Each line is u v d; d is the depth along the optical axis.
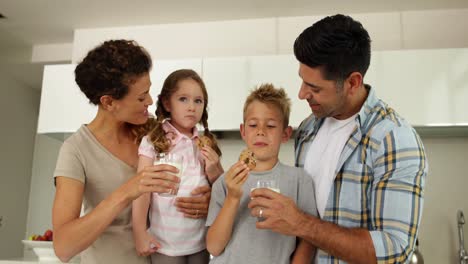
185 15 3.08
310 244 1.27
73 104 2.80
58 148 4.42
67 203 1.15
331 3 2.88
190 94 1.54
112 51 1.18
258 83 2.64
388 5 2.89
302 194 1.30
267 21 3.12
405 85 2.51
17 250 4.16
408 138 1.15
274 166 1.37
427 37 2.93
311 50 1.15
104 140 1.30
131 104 1.22
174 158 1.21
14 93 4.14
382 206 1.10
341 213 1.20
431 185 2.75
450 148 2.77
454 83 2.48
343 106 1.23
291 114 2.57
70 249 1.10
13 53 3.70
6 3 2.92
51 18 3.14
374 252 1.04
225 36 3.15
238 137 2.98
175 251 1.42
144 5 2.93
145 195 1.35
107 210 1.08
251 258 1.25
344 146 1.24
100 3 2.91
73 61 3.29
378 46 2.96
